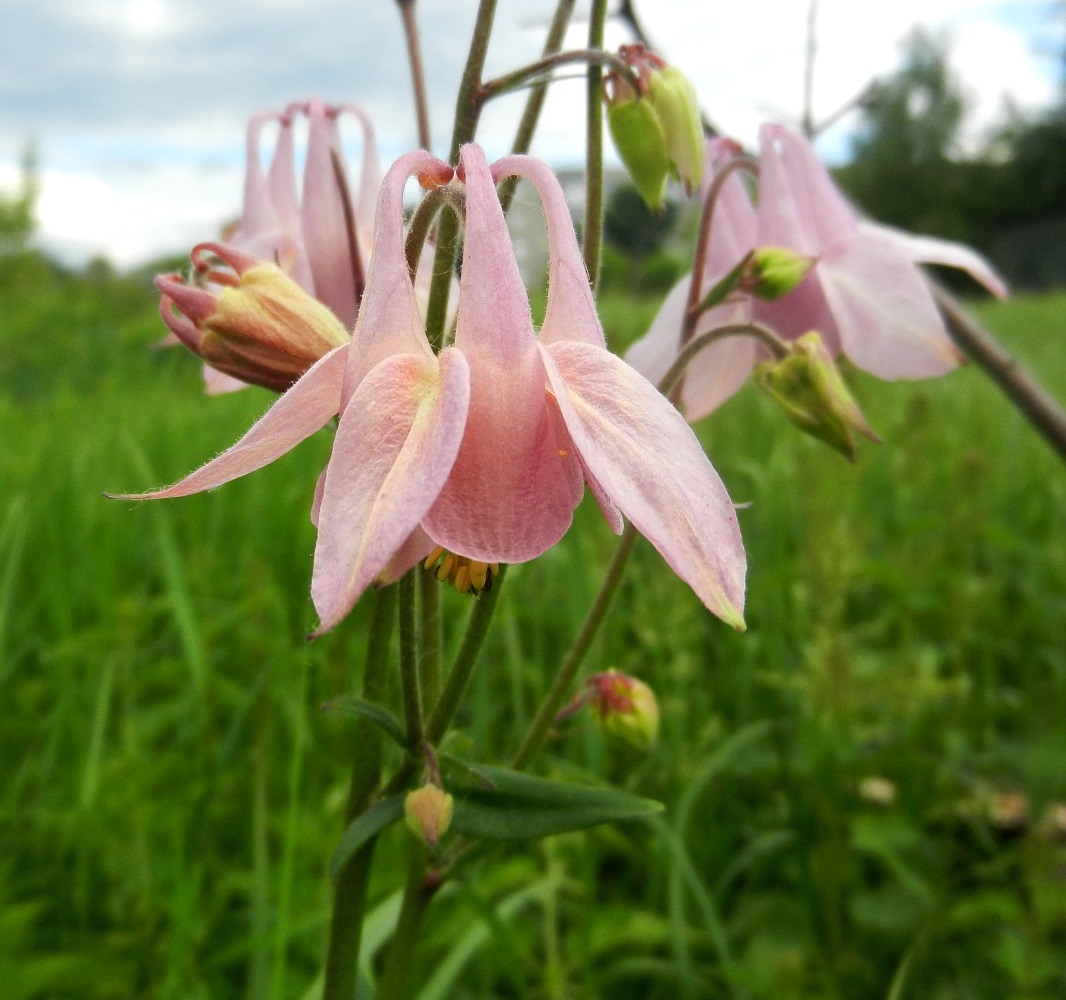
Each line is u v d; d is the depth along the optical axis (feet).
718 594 0.22
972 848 0.66
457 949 0.48
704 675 0.76
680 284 0.44
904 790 0.66
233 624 0.77
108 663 0.63
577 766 0.65
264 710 0.55
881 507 1.02
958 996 0.55
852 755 0.66
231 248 0.33
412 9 0.43
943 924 0.56
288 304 0.32
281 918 0.43
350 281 0.39
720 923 0.60
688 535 0.23
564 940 0.60
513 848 0.63
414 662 0.31
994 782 0.69
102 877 0.58
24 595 0.86
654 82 0.36
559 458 0.24
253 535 0.90
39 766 0.66
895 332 0.40
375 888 0.56
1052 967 0.53
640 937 0.54
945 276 7.65
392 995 0.36
